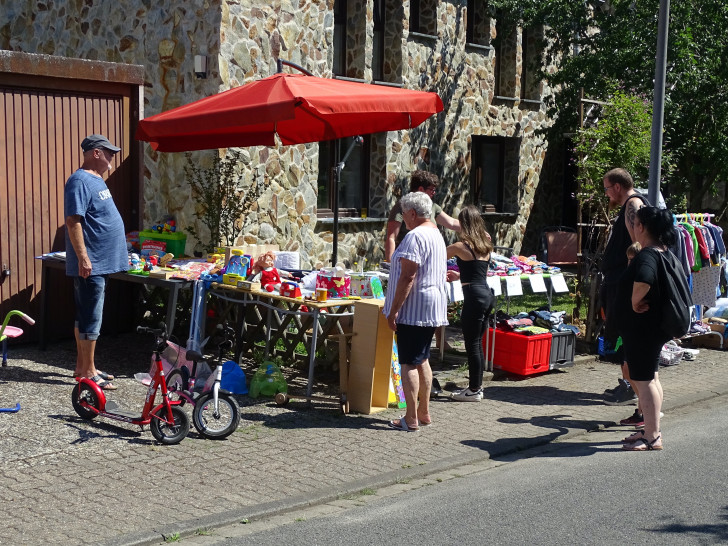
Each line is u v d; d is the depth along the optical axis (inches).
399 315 278.7
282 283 321.7
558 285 401.7
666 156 550.3
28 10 515.8
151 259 358.9
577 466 254.7
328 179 559.5
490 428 292.2
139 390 314.2
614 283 316.8
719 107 589.0
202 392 266.5
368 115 374.0
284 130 378.9
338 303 311.7
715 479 240.5
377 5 588.7
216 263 361.4
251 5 450.9
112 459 242.1
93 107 387.5
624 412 319.6
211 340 385.4
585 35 655.8
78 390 274.1
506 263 394.3
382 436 277.0
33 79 362.9
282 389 318.7
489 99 674.8
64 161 378.9
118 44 474.3
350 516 210.5
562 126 646.5
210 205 435.5
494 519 207.9
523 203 727.1
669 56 573.3
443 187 639.1
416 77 606.5
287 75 334.3
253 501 215.6
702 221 426.6
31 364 343.0
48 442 252.4
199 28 441.4
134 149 405.4
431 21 619.2
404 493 229.5
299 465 245.1
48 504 207.2
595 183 509.7
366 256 572.1
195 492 220.2
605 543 192.9
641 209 271.4
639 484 235.9
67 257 308.7
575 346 392.8
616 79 601.6
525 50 727.7
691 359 414.3
